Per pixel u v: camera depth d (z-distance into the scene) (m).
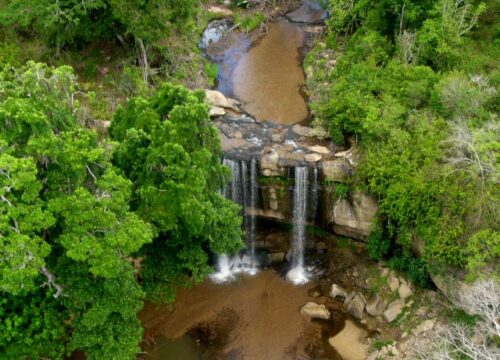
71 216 16.31
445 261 23.42
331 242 30.14
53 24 29.03
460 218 23.00
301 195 29.06
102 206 16.73
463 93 25.78
